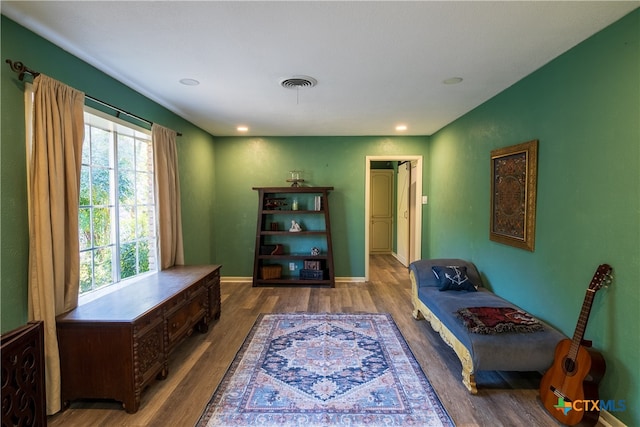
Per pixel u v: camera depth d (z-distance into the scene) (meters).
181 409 2.12
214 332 3.34
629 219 1.80
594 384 1.87
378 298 4.45
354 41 2.08
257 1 1.64
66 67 2.21
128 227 3.19
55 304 2.07
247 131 4.91
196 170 4.54
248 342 3.10
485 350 2.20
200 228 4.68
